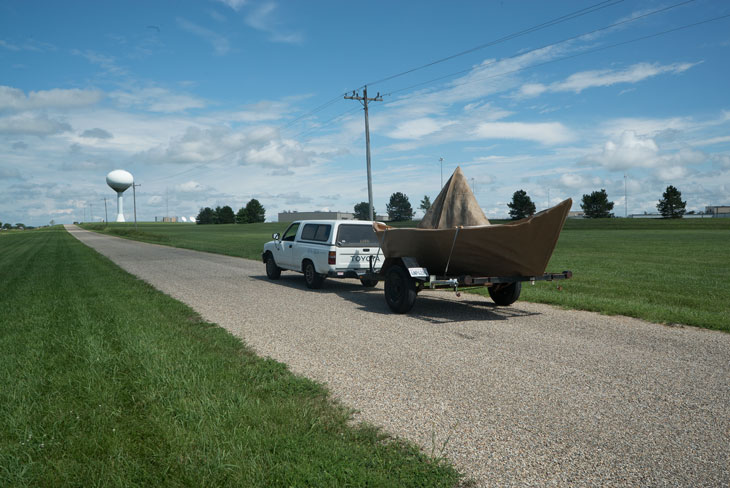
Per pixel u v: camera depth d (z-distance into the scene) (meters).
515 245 7.70
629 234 52.34
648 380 4.79
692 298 9.52
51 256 27.69
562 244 33.75
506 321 7.94
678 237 44.06
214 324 7.62
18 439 3.33
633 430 3.61
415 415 3.92
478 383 4.73
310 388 4.49
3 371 4.89
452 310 9.08
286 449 3.09
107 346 5.84
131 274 15.66
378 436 3.48
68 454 3.12
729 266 16.94
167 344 5.93
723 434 3.53
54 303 9.59
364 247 11.77
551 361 5.49
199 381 4.44
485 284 8.36
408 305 8.49
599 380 4.80
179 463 2.94
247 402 3.91
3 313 8.70
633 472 2.98
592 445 3.37
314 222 12.52
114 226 133.12
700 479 2.89
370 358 5.68
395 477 2.85
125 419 3.65
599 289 11.07
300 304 9.83
